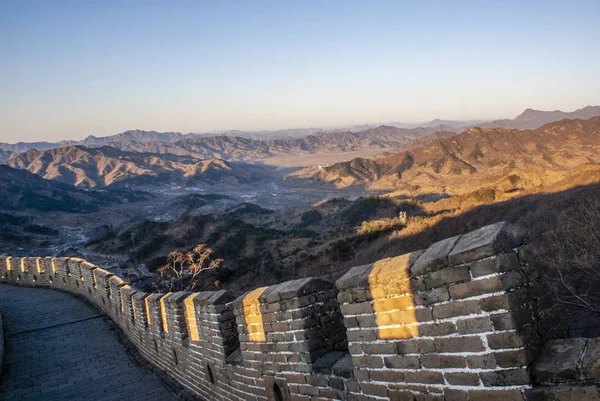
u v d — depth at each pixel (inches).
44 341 510.6
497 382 114.7
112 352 461.4
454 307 121.6
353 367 157.4
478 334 117.1
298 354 186.7
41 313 626.8
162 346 373.7
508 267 112.5
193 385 313.7
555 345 113.0
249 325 216.2
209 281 1604.3
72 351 473.7
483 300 115.3
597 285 339.6
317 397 178.5
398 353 138.9
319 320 186.4
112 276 578.2
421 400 133.8
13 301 722.2
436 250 129.0
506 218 1322.6
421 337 131.3
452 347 123.3
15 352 479.2
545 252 485.7
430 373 130.3
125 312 496.4
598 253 403.5
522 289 114.1
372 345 147.2
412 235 1605.6
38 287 826.8
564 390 103.8
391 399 143.6
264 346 207.6
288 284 197.0
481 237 118.8
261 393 219.3
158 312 374.9
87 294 681.6
